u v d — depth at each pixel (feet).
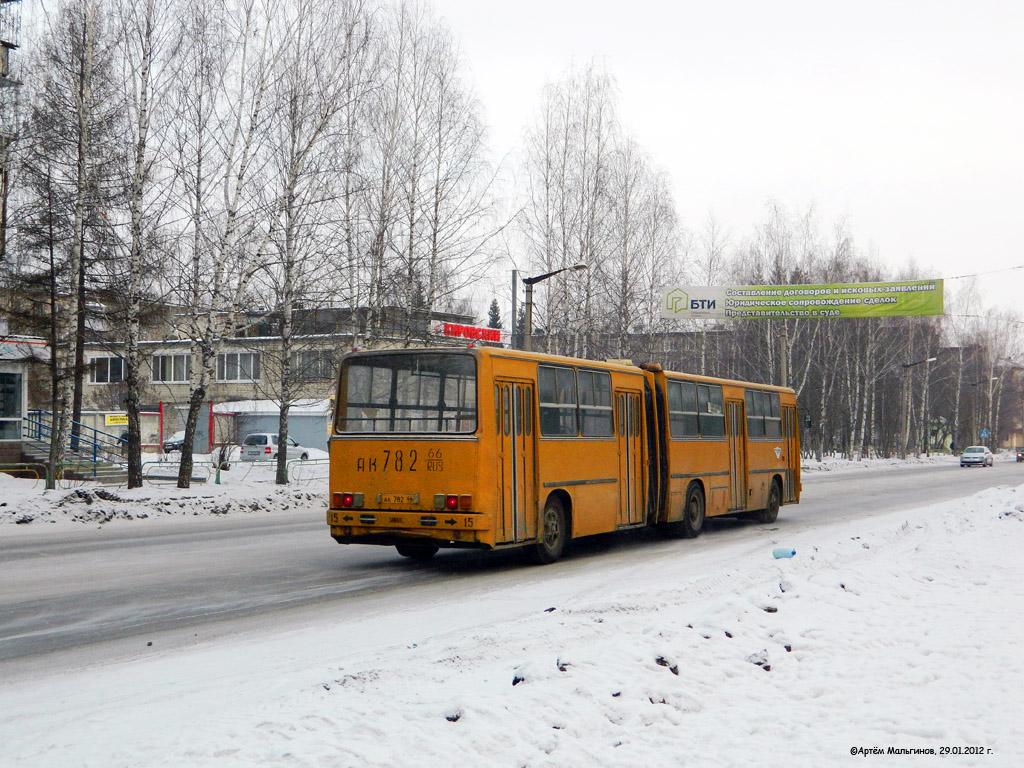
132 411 84.53
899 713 18.48
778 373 194.18
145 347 98.89
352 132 91.91
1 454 108.88
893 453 302.66
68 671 24.84
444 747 15.48
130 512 72.64
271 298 100.01
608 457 53.31
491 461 43.65
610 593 38.24
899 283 125.29
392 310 100.94
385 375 45.88
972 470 194.49
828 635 24.90
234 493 86.53
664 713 18.15
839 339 216.95
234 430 174.19
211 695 21.18
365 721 16.71
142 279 85.81
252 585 40.32
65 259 92.73
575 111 132.77
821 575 33.55
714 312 131.95
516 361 45.93
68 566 45.70
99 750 16.25
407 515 44.21
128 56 82.89
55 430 83.05
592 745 16.31
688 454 61.72
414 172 101.09
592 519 51.34
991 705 19.04
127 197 85.25
